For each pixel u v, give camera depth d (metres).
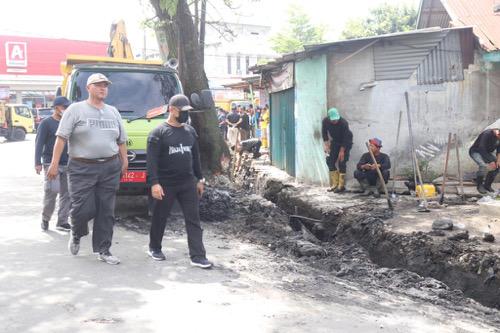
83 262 6.07
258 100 31.45
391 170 11.32
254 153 18.28
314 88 11.77
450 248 7.27
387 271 7.27
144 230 8.09
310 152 12.16
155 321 4.42
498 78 11.02
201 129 12.48
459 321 5.47
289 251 7.82
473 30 10.82
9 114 31.06
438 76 11.05
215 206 9.20
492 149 10.26
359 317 4.96
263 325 4.46
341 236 9.00
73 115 5.84
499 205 8.71
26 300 4.80
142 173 8.34
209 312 4.70
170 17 12.45
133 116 8.75
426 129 11.19
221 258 6.77
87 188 5.95
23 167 16.36
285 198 11.59
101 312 4.57
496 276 6.67
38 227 7.84
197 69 12.81
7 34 41.22
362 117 11.36
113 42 12.21
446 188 10.71
